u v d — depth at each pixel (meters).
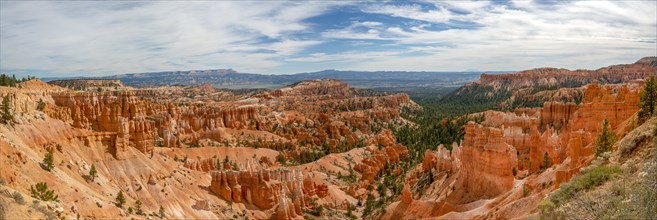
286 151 173.00
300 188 111.81
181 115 185.38
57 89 125.81
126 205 78.06
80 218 60.47
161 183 91.25
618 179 35.47
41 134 80.19
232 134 195.00
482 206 70.50
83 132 89.38
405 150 178.00
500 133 79.56
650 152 37.66
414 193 106.06
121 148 92.44
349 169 151.00
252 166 117.81
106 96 122.88
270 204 102.19
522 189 64.56
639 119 58.00
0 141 61.50
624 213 29.11
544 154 82.06
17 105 81.94
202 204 90.94
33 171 63.50
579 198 34.41
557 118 168.00
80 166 81.25
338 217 109.06
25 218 38.47
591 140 60.44
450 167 104.38
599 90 115.88
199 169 117.19
